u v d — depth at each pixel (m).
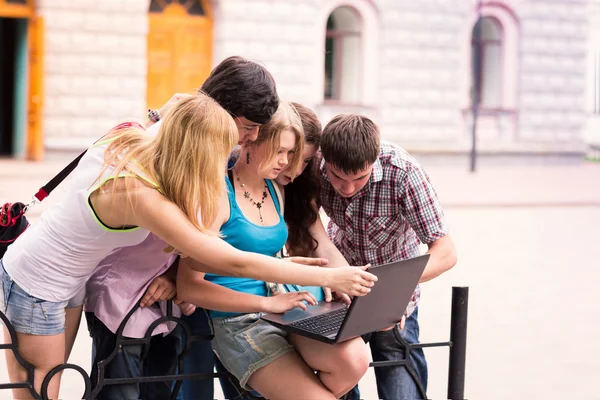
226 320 3.34
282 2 20.28
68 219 2.95
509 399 5.14
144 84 19.31
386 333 3.86
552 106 23.06
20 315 3.03
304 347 3.19
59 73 18.83
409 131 21.91
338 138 3.39
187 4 19.86
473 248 10.41
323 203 3.83
